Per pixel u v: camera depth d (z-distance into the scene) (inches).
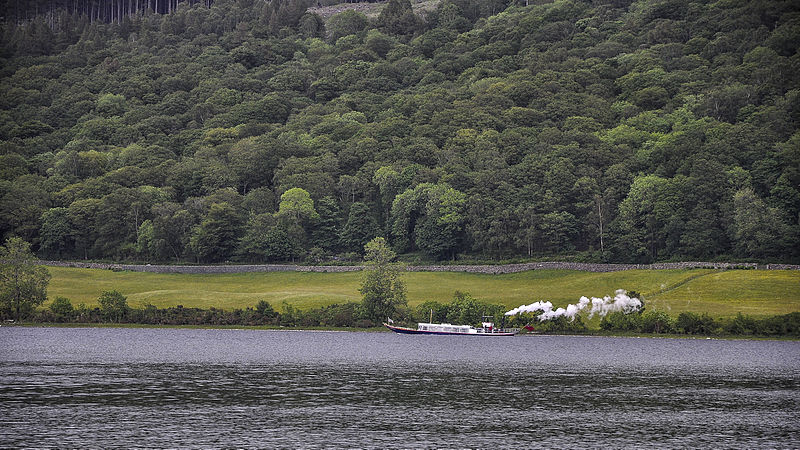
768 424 5723.4
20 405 6023.6
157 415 5743.1
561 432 5423.2
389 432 5334.6
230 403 6245.1
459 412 6043.3
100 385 7003.0
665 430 5511.8
